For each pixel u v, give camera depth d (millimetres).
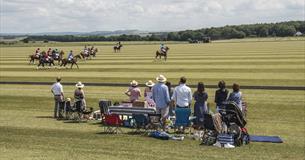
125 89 36812
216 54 83750
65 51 116812
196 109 19422
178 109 19484
